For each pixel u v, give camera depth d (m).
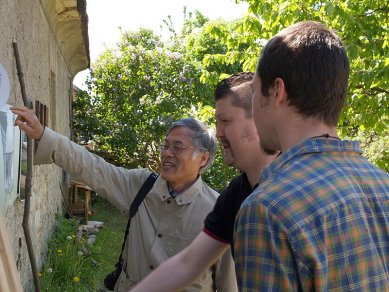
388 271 1.29
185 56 14.18
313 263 1.19
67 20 7.52
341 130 6.41
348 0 5.54
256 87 1.40
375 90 5.72
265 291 1.20
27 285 4.61
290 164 1.32
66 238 7.09
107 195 2.60
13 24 3.72
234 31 7.04
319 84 1.30
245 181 1.92
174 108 13.64
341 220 1.24
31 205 5.03
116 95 13.98
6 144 2.94
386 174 1.42
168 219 2.52
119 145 13.56
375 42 5.54
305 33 1.34
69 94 11.98
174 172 2.48
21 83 2.83
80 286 5.82
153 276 1.65
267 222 1.21
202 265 1.72
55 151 2.52
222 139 1.99
